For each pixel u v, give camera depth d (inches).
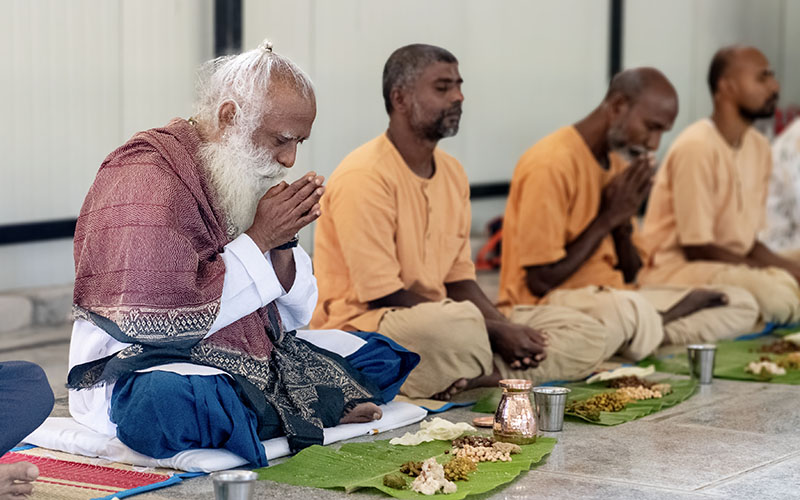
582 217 265.1
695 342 286.8
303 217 167.5
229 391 159.6
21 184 337.7
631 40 578.6
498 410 174.4
